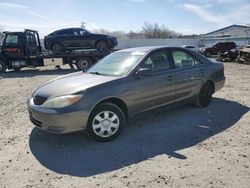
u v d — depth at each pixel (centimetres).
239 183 344
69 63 1797
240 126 548
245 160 405
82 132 466
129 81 502
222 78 705
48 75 1543
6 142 498
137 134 515
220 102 736
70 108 442
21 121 621
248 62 2197
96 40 1772
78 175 377
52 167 402
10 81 1316
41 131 547
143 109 532
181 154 429
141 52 564
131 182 353
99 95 464
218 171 374
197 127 546
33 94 513
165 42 5234
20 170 395
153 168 387
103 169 390
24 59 1734
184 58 623
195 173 370
